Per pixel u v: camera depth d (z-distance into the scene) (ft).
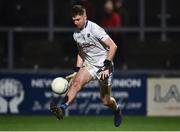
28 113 132.98
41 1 148.05
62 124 118.83
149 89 134.00
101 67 86.22
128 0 148.36
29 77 132.77
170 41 146.20
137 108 133.69
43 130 109.60
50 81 132.87
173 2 148.25
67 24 148.77
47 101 132.98
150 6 149.07
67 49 146.10
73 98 84.43
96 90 132.77
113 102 93.40
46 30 146.00
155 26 148.77
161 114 134.10
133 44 145.48
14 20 145.28
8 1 145.38
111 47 84.07
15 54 144.46
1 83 132.67
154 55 146.10
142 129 111.75
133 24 147.74
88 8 142.31
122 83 133.28
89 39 85.20
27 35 145.38
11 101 132.77
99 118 128.88
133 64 145.28
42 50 145.48
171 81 134.10
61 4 149.18
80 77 85.30
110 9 144.25
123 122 122.52
